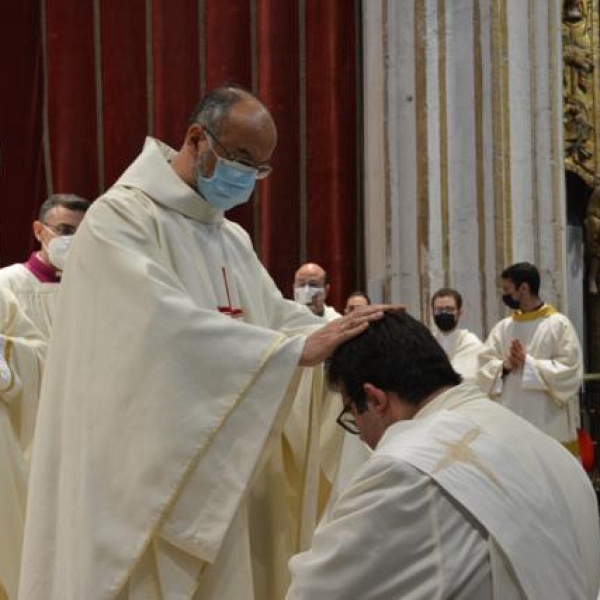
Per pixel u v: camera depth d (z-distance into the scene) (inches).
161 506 100.7
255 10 300.7
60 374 108.7
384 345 79.2
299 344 103.7
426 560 68.2
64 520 104.7
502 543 67.4
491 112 285.9
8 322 168.7
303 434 118.7
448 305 264.8
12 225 295.4
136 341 102.9
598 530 76.0
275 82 296.4
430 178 283.6
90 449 103.5
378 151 288.7
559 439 257.8
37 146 299.9
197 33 300.0
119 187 114.2
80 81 297.9
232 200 114.0
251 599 107.3
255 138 109.6
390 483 70.3
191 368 102.7
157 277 105.9
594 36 343.6
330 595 69.6
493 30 286.0
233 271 120.2
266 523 117.5
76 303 108.3
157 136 298.0
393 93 287.0
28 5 298.5
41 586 106.2
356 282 299.9
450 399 77.9
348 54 298.7
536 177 294.2
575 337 263.0
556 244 295.9
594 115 343.3
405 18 286.4
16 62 297.3
